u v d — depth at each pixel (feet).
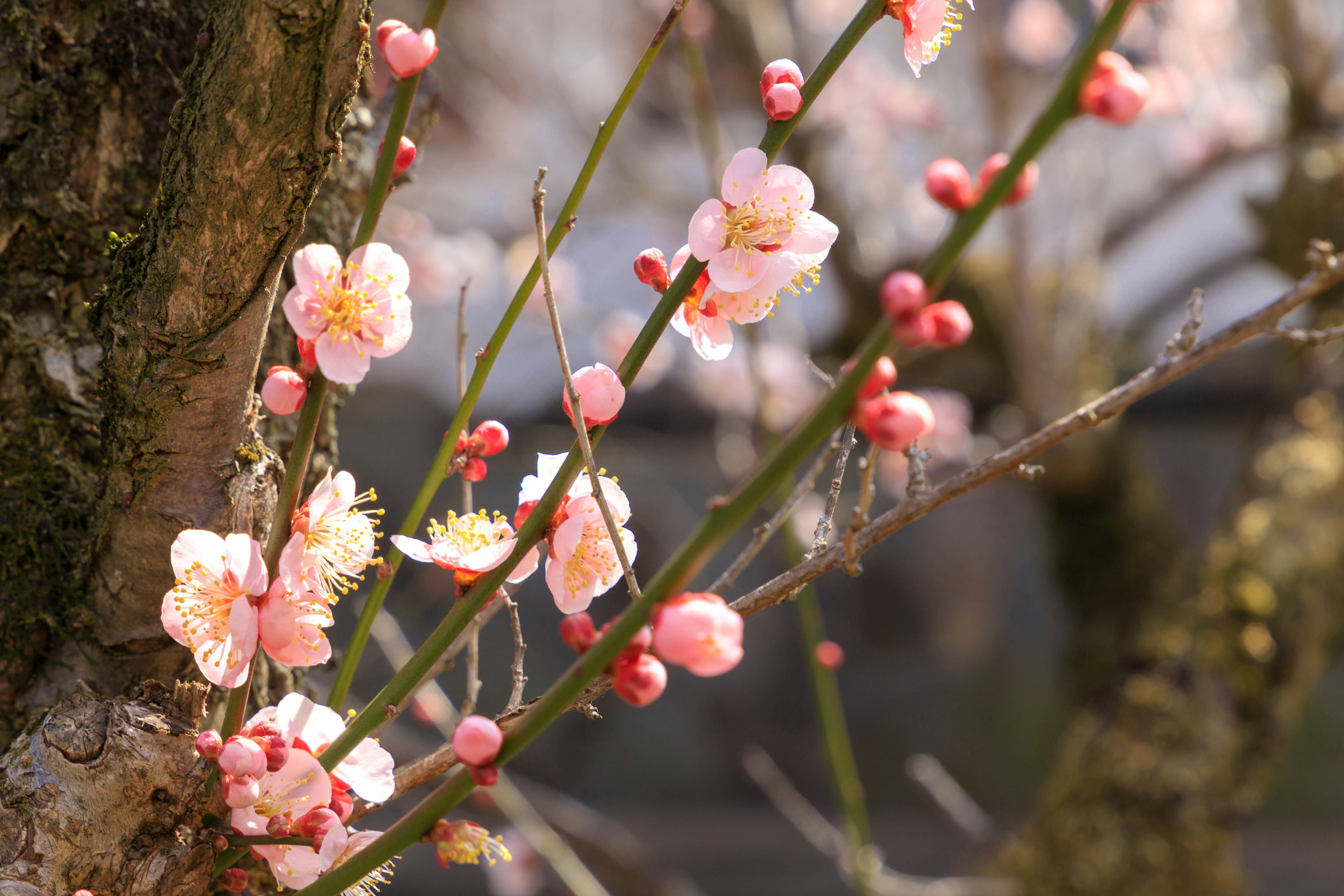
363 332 2.12
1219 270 9.04
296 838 2.15
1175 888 4.87
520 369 9.45
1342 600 5.48
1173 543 7.32
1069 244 6.92
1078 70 1.91
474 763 2.04
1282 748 5.33
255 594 2.14
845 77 7.87
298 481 2.14
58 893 2.19
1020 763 13.43
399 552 2.26
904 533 14.57
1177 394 10.30
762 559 12.79
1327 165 6.10
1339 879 11.35
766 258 2.14
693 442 9.63
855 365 1.93
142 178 2.37
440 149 9.36
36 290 2.35
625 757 13.56
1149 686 5.38
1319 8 7.32
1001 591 14.49
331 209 2.49
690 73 3.94
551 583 2.18
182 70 2.37
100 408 2.35
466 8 8.52
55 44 2.34
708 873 12.16
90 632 2.29
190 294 2.15
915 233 9.02
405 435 12.21
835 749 3.89
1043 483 7.25
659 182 8.33
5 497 2.33
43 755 2.20
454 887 11.01
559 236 2.22
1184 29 7.87
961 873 7.39
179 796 2.21
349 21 2.09
